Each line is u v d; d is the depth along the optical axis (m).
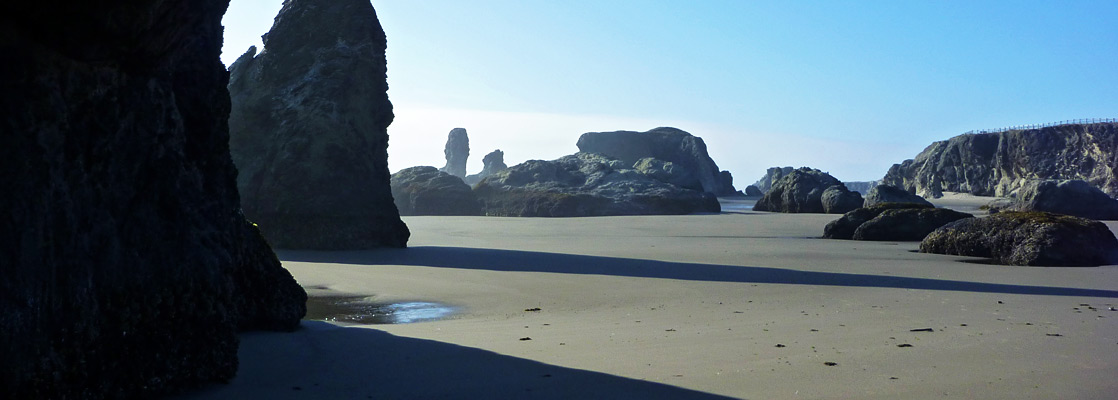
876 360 6.52
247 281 7.59
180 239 5.16
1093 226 17.33
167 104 5.10
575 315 9.76
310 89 21.36
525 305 10.81
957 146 121.38
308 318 9.69
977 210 59.97
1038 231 17.12
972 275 14.27
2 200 3.89
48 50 4.04
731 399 5.30
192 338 5.24
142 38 4.43
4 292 3.87
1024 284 12.84
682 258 17.73
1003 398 5.30
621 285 12.84
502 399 5.32
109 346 4.56
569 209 53.00
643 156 141.50
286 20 22.53
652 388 5.59
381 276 14.08
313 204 20.47
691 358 6.64
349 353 6.81
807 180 59.66
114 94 4.55
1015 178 111.94
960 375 5.96
